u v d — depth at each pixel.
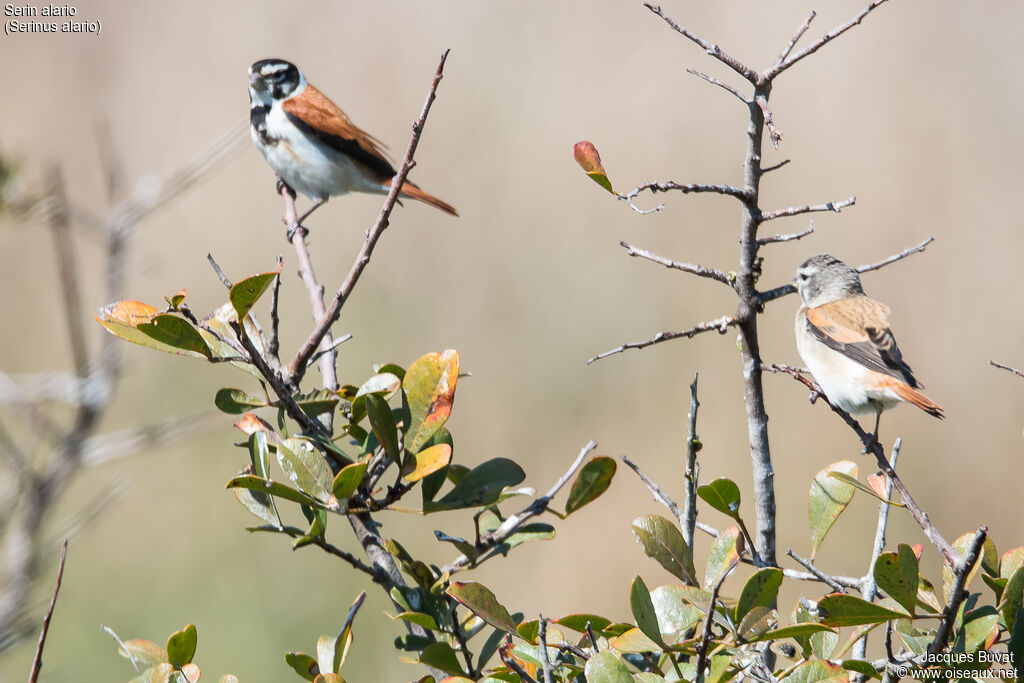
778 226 17.16
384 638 12.18
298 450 4.31
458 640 4.40
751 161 5.24
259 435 4.54
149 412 14.40
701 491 4.62
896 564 3.80
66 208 9.38
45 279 16.47
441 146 18.45
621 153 17.78
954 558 4.31
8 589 8.46
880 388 7.98
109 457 9.43
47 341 15.64
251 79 11.87
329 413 5.21
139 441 9.49
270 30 19.98
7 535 8.84
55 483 9.19
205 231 17.28
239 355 4.63
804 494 13.77
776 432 14.36
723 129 17.98
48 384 9.59
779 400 14.67
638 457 14.39
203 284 16.66
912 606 3.83
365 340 15.86
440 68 4.66
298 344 15.70
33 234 16.53
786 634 3.72
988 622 4.04
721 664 3.66
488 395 15.44
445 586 4.41
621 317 15.90
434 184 17.98
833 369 8.41
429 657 4.12
